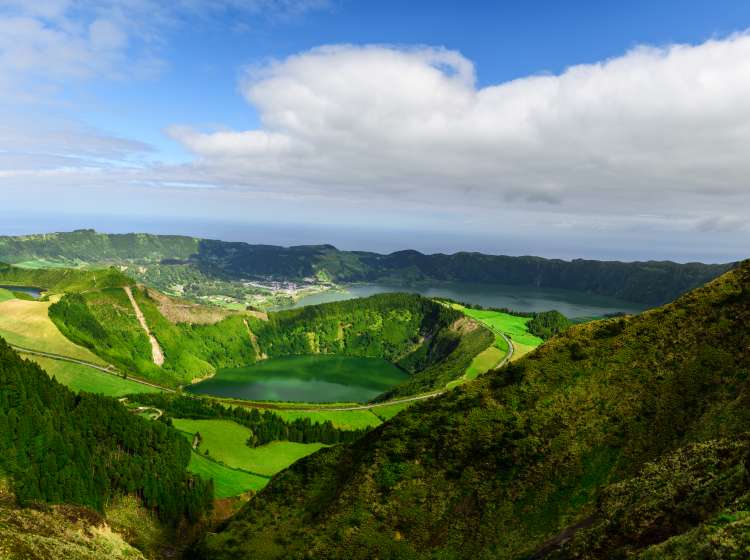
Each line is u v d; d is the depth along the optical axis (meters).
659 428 58.22
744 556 23.88
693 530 29.22
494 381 81.88
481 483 63.78
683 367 66.00
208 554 74.62
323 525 67.88
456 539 58.31
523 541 52.47
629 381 68.31
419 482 68.44
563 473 58.31
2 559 40.97
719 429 50.94
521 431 67.62
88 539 62.53
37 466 77.25
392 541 61.44
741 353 62.75
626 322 82.06
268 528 76.62
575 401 68.94
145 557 73.38
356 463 81.38
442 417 77.56
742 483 33.00
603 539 38.12
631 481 45.22
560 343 83.88
